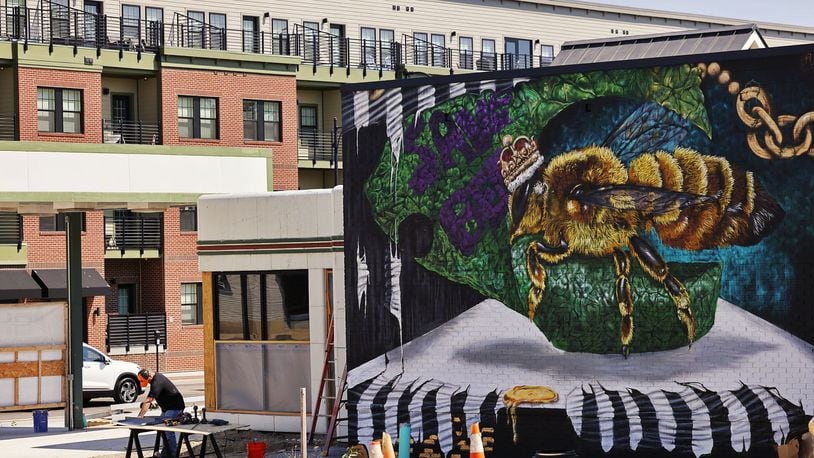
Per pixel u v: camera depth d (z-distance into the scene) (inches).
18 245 1881.2
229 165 1085.1
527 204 769.6
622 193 745.6
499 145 776.3
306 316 960.9
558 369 761.6
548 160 764.0
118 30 2183.8
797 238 708.0
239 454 888.3
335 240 932.0
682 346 732.0
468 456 782.5
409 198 800.9
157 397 848.3
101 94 2036.2
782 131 711.1
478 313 783.1
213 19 2305.6
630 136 743.7
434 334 793.6
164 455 819.4
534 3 2748.5
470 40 2652.6
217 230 996.6
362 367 812.0
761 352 714.8
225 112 2123.5
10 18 2055.9
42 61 1946.4
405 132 800.9
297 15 2406.5
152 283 2057.1
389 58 2498.8
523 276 770.8
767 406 713.6
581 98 755.4
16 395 1144.8
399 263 802.8
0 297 1801.2
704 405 727.1
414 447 797.2
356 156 813.2
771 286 713.0
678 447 731.4
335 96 2343.8
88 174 1021.8
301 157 2281.0
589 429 752.3
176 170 1058.7
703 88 727.1
